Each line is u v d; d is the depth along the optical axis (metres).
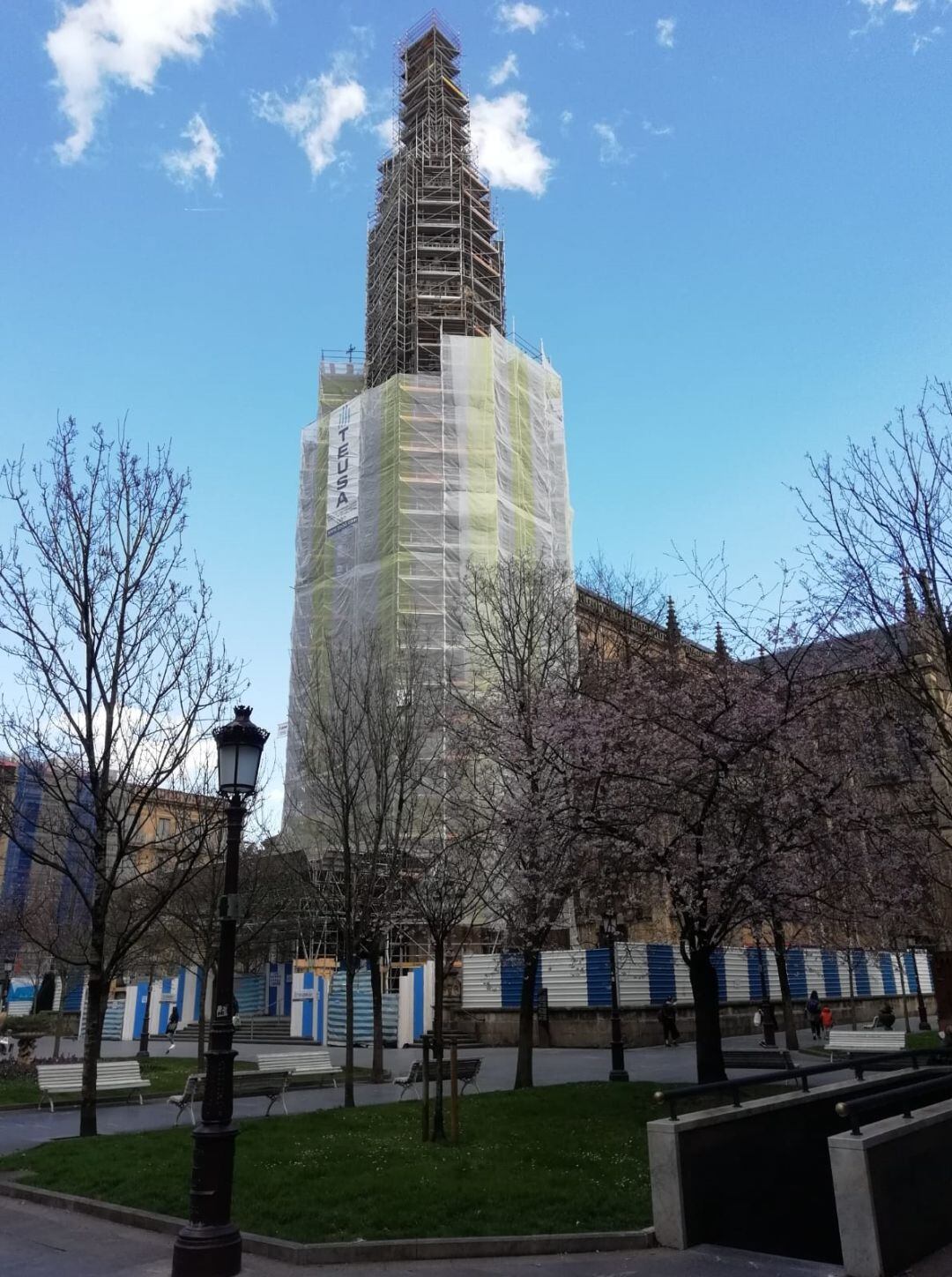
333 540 44.88
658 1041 30.73
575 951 30.78
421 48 66.75
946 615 10.96
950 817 13.60
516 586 23.41
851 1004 40.84
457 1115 11.84
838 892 15.08
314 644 40.75
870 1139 7.00
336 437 46.53
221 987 8.25
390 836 21.08
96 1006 14.11
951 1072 9.81
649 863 14.17
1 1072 23.34
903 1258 6.97
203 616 15.59
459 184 58.00
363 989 34.09
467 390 44.22
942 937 27.78
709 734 13.00
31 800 19.22
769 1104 9.15
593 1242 7.84
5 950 46.69
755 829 13.42
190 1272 7.20
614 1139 12.05
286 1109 16.30
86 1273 7.47
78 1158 11.66
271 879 30.72
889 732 13.76
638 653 17.80
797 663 13.05
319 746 24.72
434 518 42.03
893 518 11.29
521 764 17.69
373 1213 8.57
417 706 22.06
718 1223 8.21
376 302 57.53
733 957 35.25
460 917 17.09
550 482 47.56
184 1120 16.06
